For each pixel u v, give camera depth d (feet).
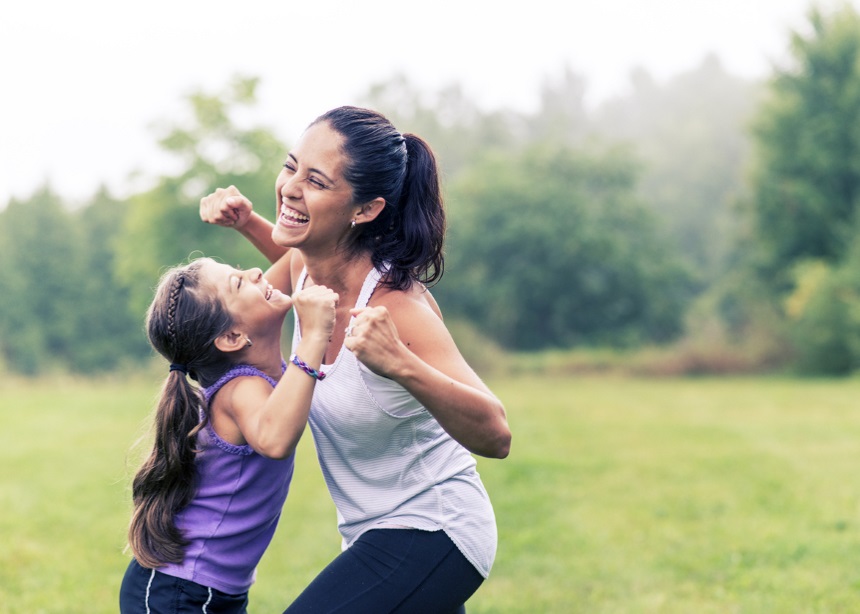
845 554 29.91
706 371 132.57
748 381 120.98
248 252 136.46
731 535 33.09
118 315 217.15
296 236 11.61
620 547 31.40
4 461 50.67
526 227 206.39
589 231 204.44
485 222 214.07
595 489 42.32
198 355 11.71
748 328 147.84
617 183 222.69
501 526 34.60
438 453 11.78
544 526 34.55
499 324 209.77
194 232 138.21
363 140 11.37
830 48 145.69
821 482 43.78
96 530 33.86
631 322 211.61
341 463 11.87
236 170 137.90
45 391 103.96
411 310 11.57
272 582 26.96
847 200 145.69
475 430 10.65
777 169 149.79
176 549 11.48
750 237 158.71
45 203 217.97
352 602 11.26
